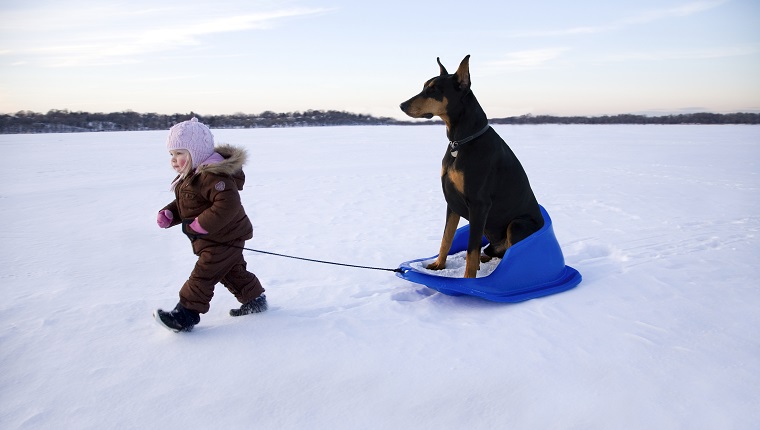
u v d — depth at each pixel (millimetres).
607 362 2592
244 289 3221
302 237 6156
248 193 10000
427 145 26797
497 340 2881
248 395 2314
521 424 2111
